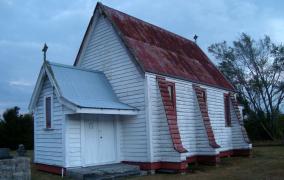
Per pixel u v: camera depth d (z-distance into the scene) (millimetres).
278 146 33688
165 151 16688
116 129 17547
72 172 14906
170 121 16797
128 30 19312
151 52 19156
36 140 17859
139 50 18266
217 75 25359
